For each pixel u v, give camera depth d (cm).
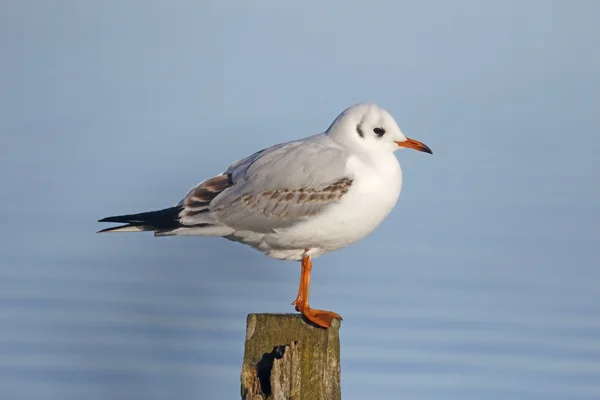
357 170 1253
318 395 1007
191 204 1312
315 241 1280
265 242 1305
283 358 991
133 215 1327
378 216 1282
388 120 1307
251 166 1303
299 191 1254
